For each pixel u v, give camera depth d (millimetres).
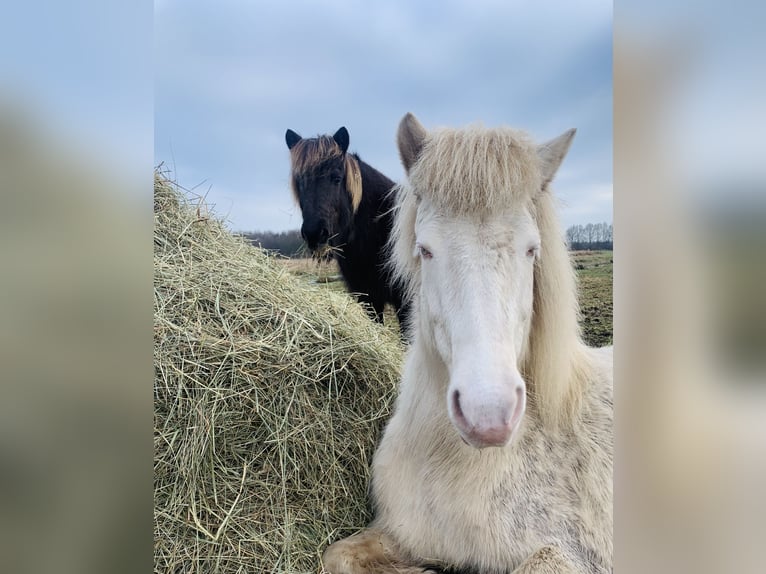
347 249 2682
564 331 1165
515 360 958
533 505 1159
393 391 1613
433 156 1021
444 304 993
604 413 1287
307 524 1333
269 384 1412
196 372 1357
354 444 1471
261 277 1730
